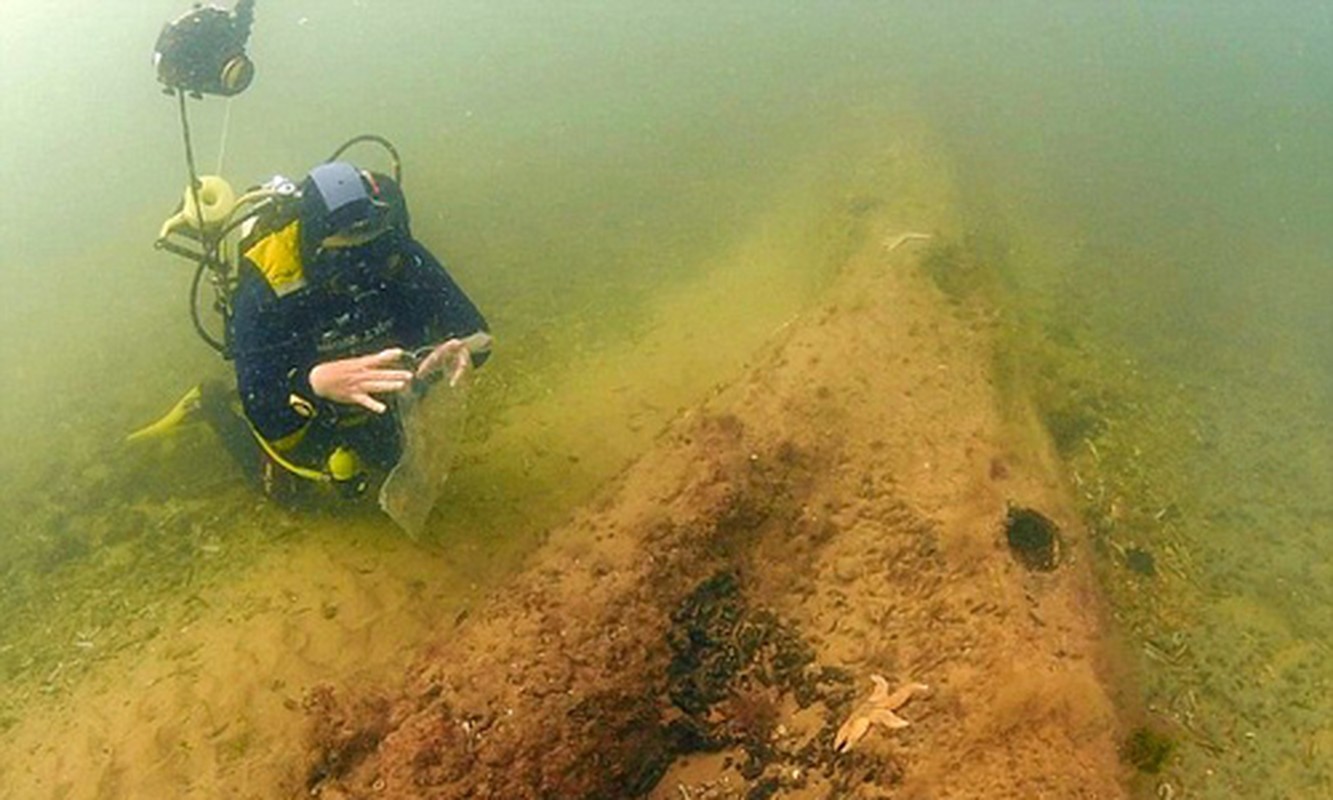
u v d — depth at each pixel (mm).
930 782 2273
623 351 5137
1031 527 2834
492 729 2438
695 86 9664
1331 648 3650
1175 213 7562
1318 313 6340
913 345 3449
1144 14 14719
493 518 3879
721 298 5500
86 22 15711
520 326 5547
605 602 2738
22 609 3889
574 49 11859
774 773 2529
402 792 2357
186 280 6848
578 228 6785
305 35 13984
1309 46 14500
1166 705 3352
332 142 9188
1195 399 5109
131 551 4090
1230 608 3797
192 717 3133
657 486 3074
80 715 3262
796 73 9672
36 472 4832
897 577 2801
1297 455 4789
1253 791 3113
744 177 7246
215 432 4535
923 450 3061
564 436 4395
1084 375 5027
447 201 7379
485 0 15383
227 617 3557
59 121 11016
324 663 3279
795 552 2980
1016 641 2502
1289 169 8828
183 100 4387
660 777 2598
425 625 3389
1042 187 7426
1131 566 3934
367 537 3834
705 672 2740
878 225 5137
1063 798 2168
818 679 2676
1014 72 10219
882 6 12906
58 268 7246
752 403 3279
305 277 3098
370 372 2861
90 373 5785
